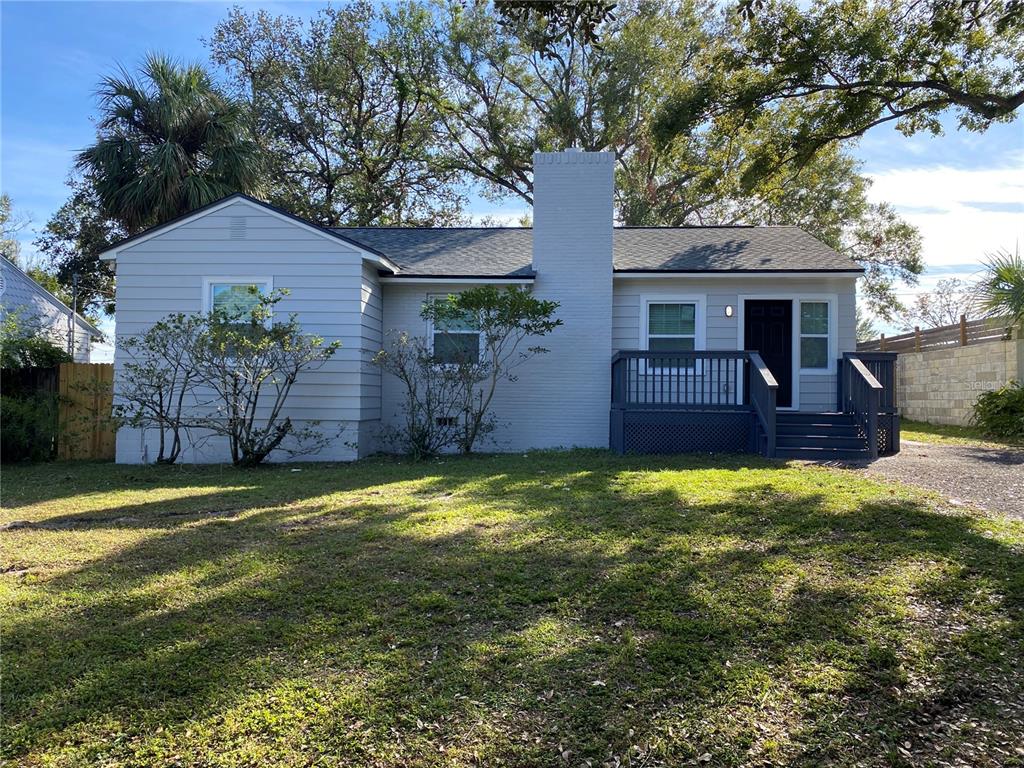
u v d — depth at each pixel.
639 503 6.51
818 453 9.62
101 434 12.35
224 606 4.15
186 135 17.88
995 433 12.34
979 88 14.34
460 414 12.46
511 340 12.48
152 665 3.41
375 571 4.70
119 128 17.59
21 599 4.27
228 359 10.79
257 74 26.23
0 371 12.78
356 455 11.28
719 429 10.64
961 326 15.40
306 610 4.06
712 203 27.23
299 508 6.88
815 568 4.50
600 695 3.11
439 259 13.18
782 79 15.20
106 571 4.82
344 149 26.75
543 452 11.56
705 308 12.45
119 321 11.30
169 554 5.21
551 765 2.67
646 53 24.12
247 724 2.91
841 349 12.22
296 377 11.28
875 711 2.97
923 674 3.22
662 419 10.75
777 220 26.92
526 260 13.11
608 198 12.51
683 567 4.59
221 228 11.30
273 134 26.17
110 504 7.35
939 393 16.16
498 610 4.01
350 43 25.94
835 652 3.42
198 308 11.27
